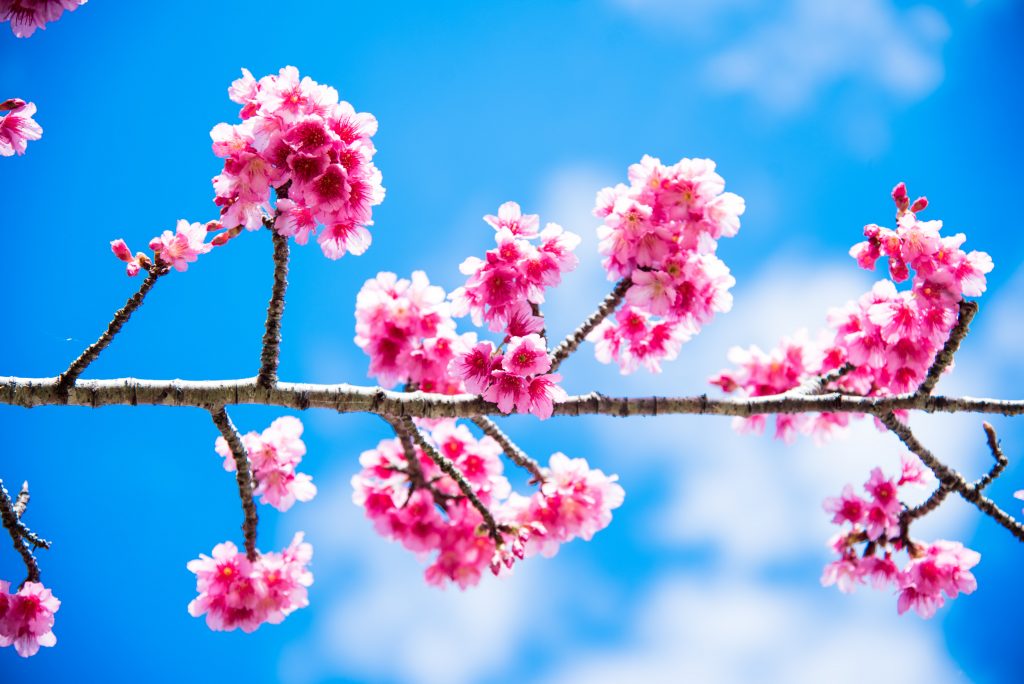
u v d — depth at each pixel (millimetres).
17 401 1705
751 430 1892
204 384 1730
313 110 1710
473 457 1858
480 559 1854
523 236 1751
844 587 1838
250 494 1764
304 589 1788
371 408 1746
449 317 1790
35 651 1743
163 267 1712
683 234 1749
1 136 1752
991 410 1802
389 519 1857
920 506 1828
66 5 1713
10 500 1745
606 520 1845
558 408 1759
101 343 1709
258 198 1707
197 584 1774
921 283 1766
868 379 1820
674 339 1803
